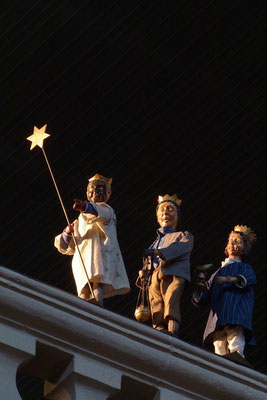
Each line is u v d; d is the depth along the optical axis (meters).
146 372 13.12
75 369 12.48
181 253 16.75
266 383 13.92
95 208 16.92
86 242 16.86
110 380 12.65
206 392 13.52
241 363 14.36
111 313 13.07
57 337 12.62
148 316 16.45
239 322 16.94
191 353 13.50
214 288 17.58
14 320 12.45
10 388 11.99
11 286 12.52
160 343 13.24
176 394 13.22
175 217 17.91
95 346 12.80
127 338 13.02
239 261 18.08
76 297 12.94
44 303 12.63
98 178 17.75
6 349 12.21
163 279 16.75
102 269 16.48
